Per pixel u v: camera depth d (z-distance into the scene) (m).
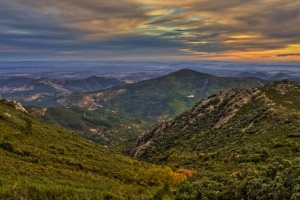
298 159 27.22
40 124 90.56
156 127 157.25
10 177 30.83
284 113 86.31
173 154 94.38
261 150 56.31
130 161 73.12
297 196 21.11
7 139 51.72
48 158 48.00
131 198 34.66
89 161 54.88
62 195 28.30
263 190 24.28
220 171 51.00
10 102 105.25
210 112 130.00
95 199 30.28
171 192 35.84
